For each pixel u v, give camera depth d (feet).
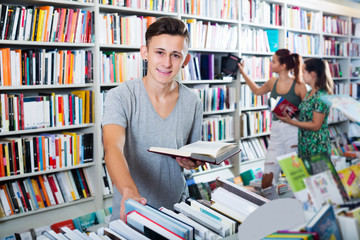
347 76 19.60
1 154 9.21
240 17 15.02
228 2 14.56
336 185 2.44
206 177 14.05
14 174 9.48
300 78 11.70
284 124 7.85
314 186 2.37
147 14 12.39
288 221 2.37
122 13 12.14
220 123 14.48
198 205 3.74
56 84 10.11
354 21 20.51
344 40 20.20
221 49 14.49
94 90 10.85
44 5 10.35
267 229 2.45
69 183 10.68
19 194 9.72
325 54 18.81
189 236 3.09
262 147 16.30
